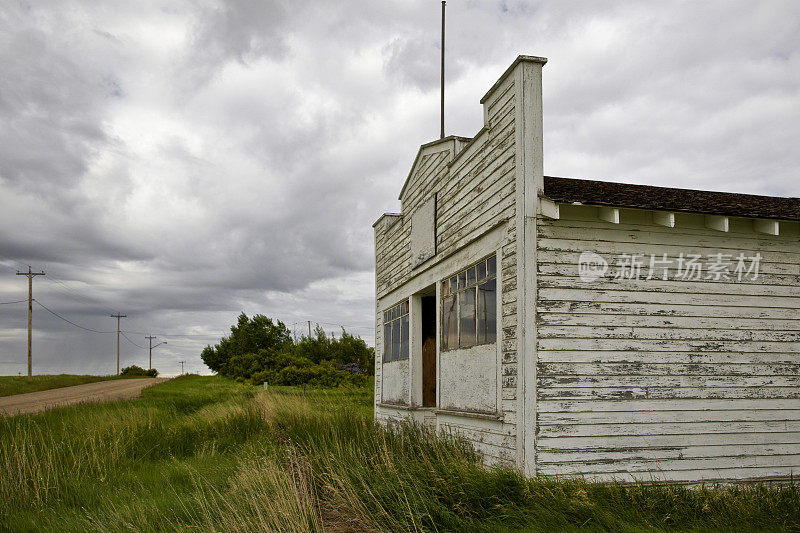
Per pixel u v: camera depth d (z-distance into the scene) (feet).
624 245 27.43
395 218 52.24
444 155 37.68
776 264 29.45
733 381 27.81
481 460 29.50
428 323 44.70
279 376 112.78
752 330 28.53
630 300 27.09
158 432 41.34
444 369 36.09
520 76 27.04
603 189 30.55
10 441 34.55
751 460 27.37
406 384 45.14
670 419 26.76
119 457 33.88
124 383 185.06
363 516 20.51
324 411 49.93
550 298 26.12
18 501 24.62
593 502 21.29
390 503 21.07
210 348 204.74
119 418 47.85
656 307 27.40
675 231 28.25
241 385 131.44
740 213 27.68
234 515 20.52
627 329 26.86
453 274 35.19
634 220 27.71
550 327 25.96
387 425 43.09
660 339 27.22
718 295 28.35
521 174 26.55
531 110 26.84
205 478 28.19
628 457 25.96
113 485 27.58
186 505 22.88
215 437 43.11
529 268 26.04
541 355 25.70
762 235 29.48
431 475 23.73
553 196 26.17
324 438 35.78
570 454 25.40
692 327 27.73
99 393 118.52
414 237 43.75
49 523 21.50
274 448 35.94
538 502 21.22
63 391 130.21
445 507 20.51
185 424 47.42
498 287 28.43
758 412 27.91
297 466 29.37
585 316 26.43
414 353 43.96
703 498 22.66
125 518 21.52
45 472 28.07
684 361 27.37
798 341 29.09
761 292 28.99
